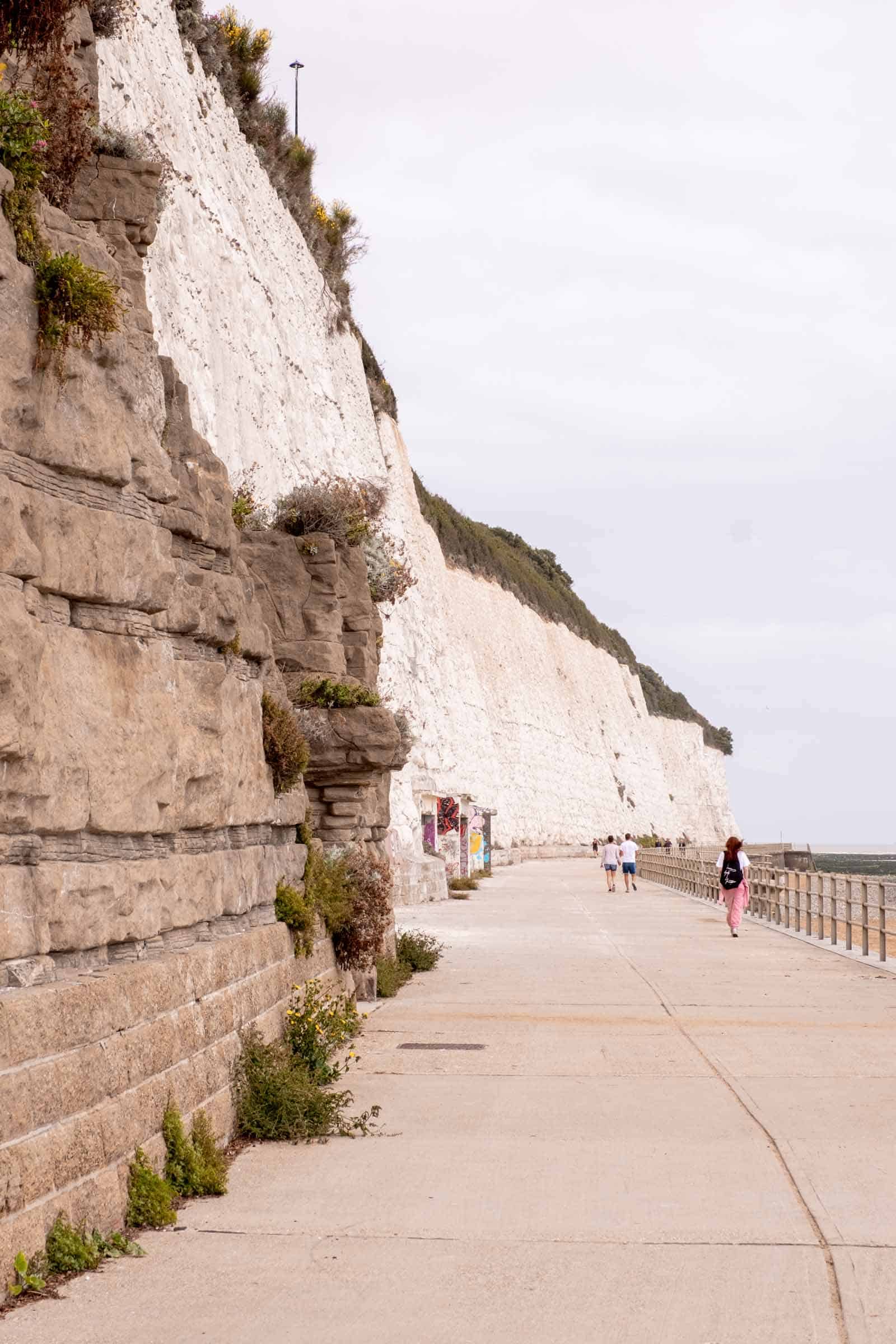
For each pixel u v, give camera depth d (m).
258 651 10.27
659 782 130.88
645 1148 8.80
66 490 6.93
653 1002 16.22
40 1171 5.93
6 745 5.96
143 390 7.92
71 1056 6.27
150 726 7.74
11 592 6.08
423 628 62.00
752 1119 9.68
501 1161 8.48
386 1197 7.62
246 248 34.34
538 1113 9.91
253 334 34.19
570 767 99.56
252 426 32.59
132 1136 7.03
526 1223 7.12
